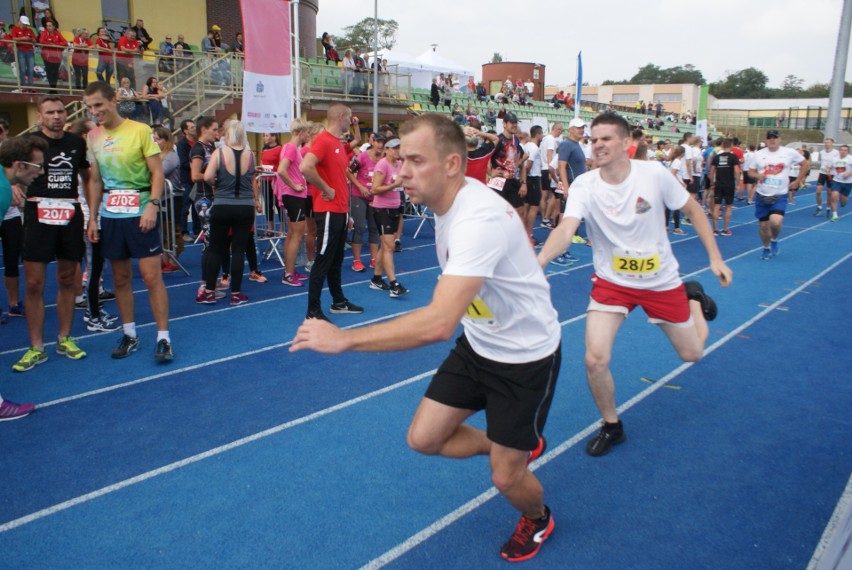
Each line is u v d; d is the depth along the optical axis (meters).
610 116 3.36
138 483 3.33
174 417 4.13
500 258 2.14
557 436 3.94
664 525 3.02
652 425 4.10
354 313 6.64
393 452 3.71
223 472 3.46
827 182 15.70
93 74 14.41
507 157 8.91
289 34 9.12
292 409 4.28
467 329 2.49
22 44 13.49
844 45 25.66
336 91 19.83
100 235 5.33
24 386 4.59
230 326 6.16
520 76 44.78
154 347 5.49
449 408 2.53
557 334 2.52
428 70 30.50
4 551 2.77
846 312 6.97
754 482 3.41
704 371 5.09
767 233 10.09
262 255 9.85
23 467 3.48
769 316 6.77
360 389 4.64
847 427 4.09
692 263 9.78
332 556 2.77
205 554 2.77
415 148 2.11
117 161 4.81
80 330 5.96
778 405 4.43
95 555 2.76
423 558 2.77
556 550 2.83
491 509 3.15
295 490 3.29
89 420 4.07
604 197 3.46
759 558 2.78
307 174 5.59
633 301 3.56
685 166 13.19
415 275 8.68
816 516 3.10
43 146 4.18
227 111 16.42
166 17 20.17
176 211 8.91
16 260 6.21
